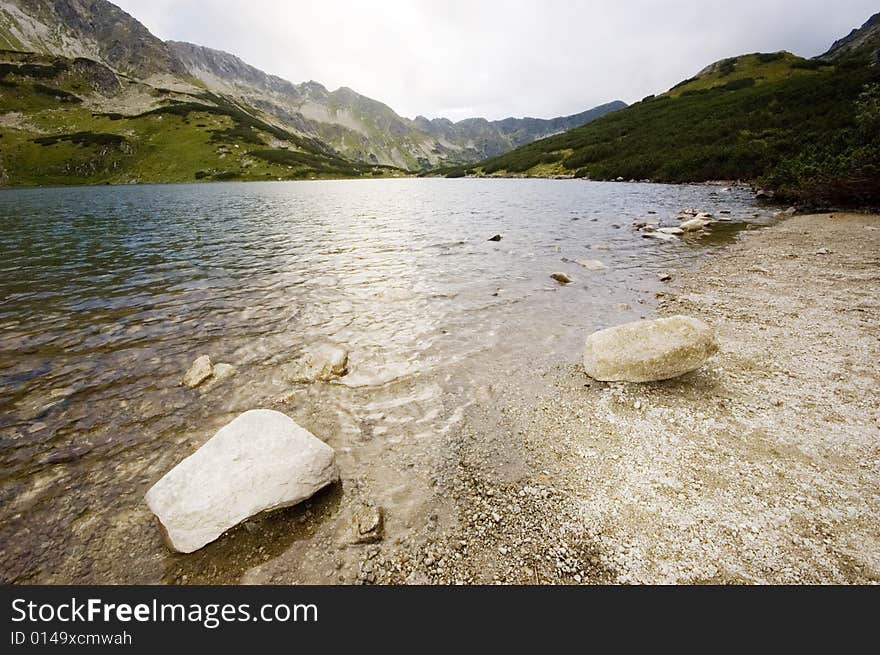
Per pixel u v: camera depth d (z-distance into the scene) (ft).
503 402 6.66
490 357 7.95
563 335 8.78
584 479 5.22
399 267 14.07
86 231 22.65
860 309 9.25
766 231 18.53
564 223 23.32
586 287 11.70
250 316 9.81
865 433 5.61
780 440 5.60
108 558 4.41
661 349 6.80
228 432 5.12
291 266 14.42
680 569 4.23
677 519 4.66
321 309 10.21
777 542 4.38
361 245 18.03
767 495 4.85
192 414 6.40
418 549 4.46
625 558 4.34
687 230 19.45
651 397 6.59
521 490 5.09
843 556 4.24
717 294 10.75
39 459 5.54
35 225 25.09
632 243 17.48
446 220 26.04
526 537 4.56
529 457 5.58
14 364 7.67
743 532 4.49
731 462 5.31
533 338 8.66
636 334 7.07
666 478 5.15
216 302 10.69
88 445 5.79
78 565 4.35
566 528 4.63
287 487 4.77
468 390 6.96
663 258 14.82
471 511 4.85
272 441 5.07
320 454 5.12
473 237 19.57
